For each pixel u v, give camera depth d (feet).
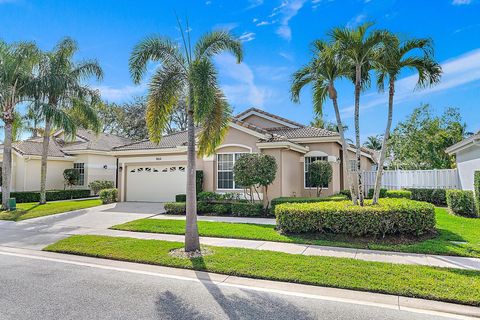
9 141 56.03
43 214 50.57
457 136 85.05
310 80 37.40
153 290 18.69
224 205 49.24
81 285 19.54
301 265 22.29
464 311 15.58
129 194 70.69
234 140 55.11
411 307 16.15
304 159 62.90
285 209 33.40
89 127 68.18
